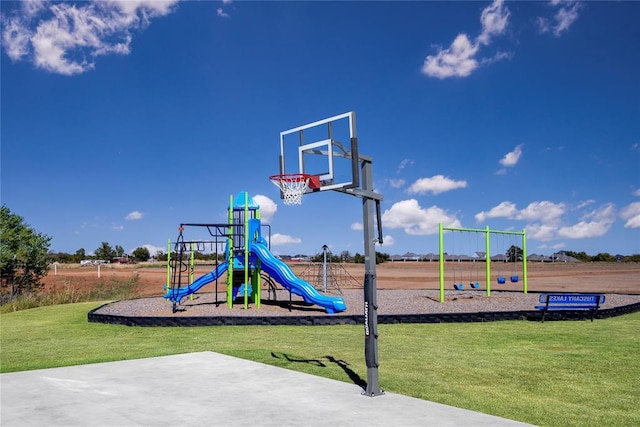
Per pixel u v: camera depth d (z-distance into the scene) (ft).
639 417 16.58
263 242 54.08
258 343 31.53
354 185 18.43
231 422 15.58
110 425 15.42
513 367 24.07
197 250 64.39
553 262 231.30
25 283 77.87
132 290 85.51
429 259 239.09
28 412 16.80
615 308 44.50
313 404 17.46
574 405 17.89
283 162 25.57
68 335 37.06
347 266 183.01
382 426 15.01
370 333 18.70
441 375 22.44
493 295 64.18
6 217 76.38
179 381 21.04
